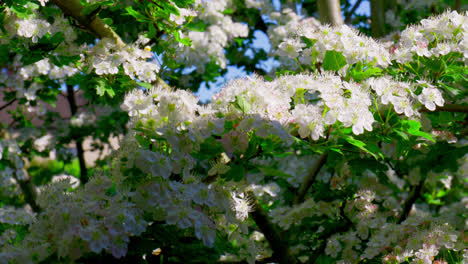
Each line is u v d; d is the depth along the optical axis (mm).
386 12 4363
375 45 2184
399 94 2059
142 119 1772
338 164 3135
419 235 2404
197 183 1856
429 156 2443
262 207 2791
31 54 2441
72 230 1597
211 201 1813
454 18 2316
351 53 2127
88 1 2363
